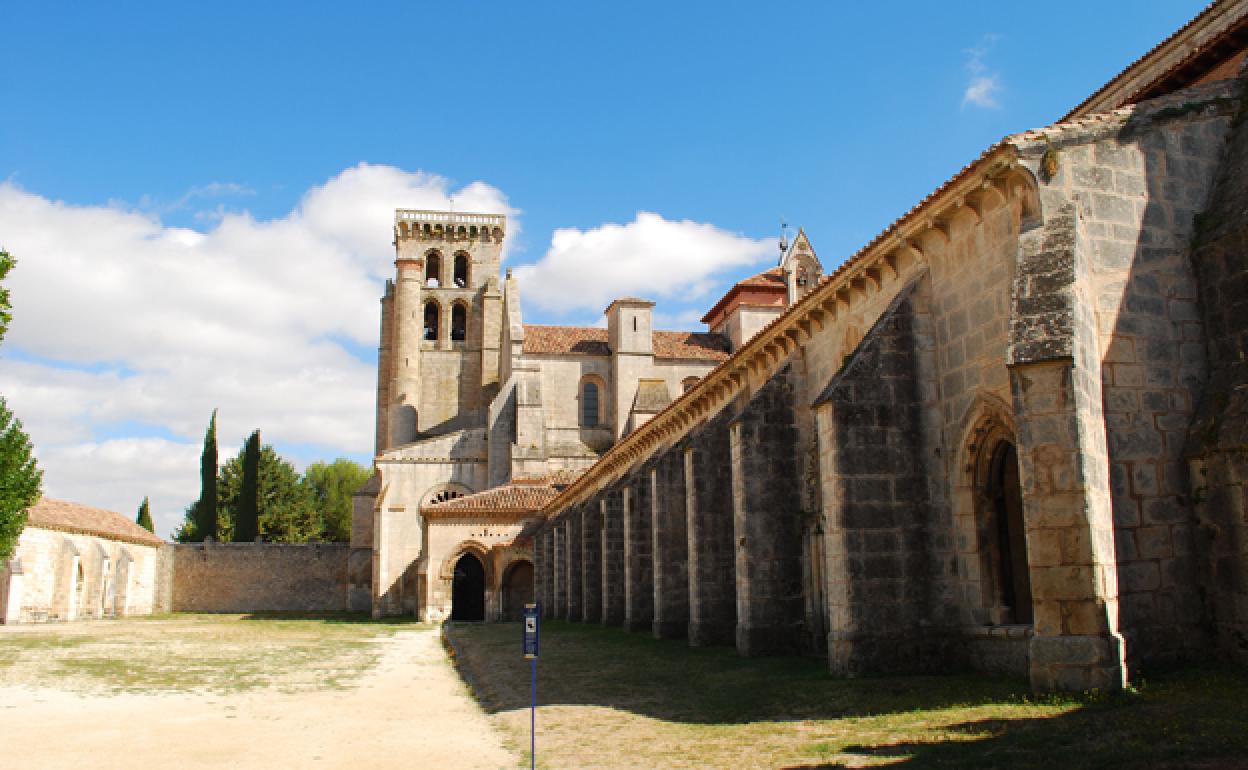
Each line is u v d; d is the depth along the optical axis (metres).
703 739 12.85
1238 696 11.58
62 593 59.38
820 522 22.77
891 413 18.20
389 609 59.81
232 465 94.06
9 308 27.03
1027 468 13.23
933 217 18.14
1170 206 16.02
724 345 64.69
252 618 61.88
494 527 55.09
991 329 16.86
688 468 27.33
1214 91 16.80
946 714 12.55
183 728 15.71
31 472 38.25
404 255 77.69
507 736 14.34
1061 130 15.56
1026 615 16.94
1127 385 14.78
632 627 34.25
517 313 65.38
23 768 12.39
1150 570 14.10
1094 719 11.04
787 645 22.73
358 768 12.20
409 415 71.25
